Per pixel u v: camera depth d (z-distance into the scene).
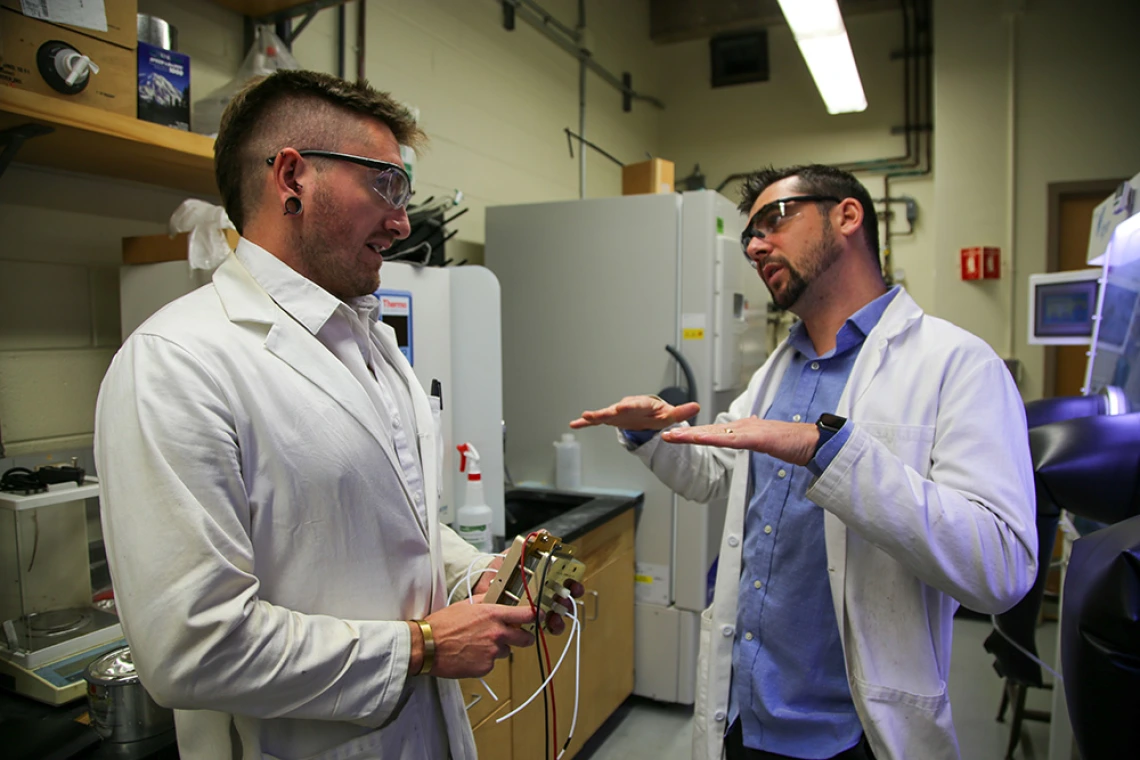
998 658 1.90
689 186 4.62
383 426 0.92
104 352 1.58
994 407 1.04
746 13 4.41
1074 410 1.58
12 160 1.37
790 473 1.22
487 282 1.94
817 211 1.23
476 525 1.79
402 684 0.81
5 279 1.41
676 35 4.68
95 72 1.21
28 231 1.45
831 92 3.82
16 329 1.43
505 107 3.10
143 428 0.72
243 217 0.90
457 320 1.98
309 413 0.83
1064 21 3.74
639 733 2.41
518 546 0.97
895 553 0.97
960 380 1.08
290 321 0.86
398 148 0.94
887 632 1.09
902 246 4.34
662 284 2.45
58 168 1.48
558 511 2.50
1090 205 3.80
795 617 1.18
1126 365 1.69
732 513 1.32
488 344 1.95
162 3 1.66
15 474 1.27
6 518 1.22
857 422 1.14
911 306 1.20
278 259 0.88
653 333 2.46
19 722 1.05
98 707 1.01
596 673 2.23
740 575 1.30
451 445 1.84
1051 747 1.78
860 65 4.43
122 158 1.39
